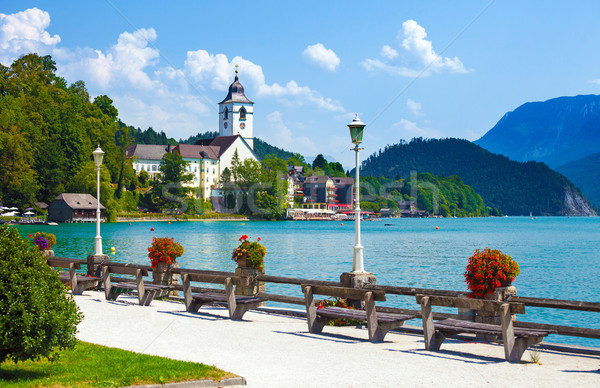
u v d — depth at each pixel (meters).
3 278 10.88
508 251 82.56
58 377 10.86
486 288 15.66
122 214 186.50
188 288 20.05
